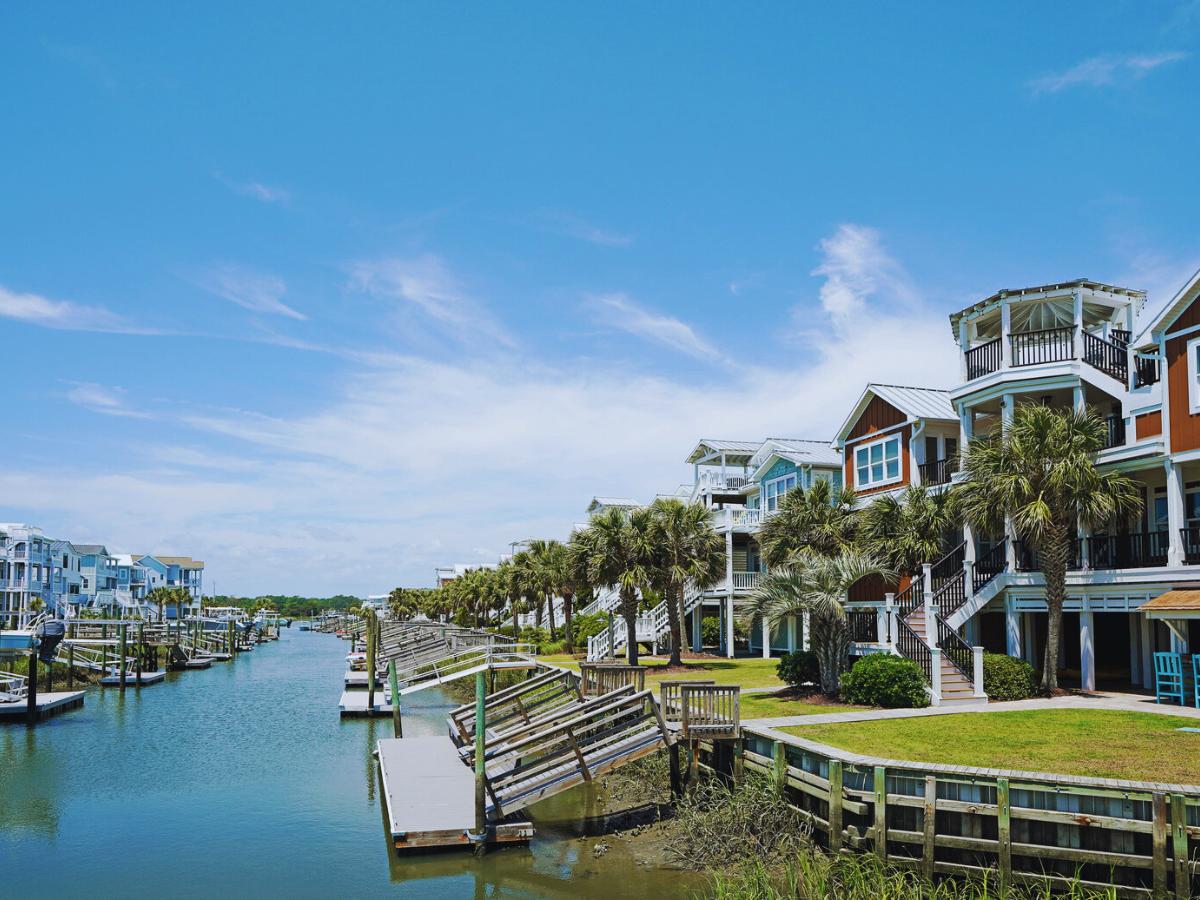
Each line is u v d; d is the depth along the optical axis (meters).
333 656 91.50
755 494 51.81
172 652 68.62
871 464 36.53
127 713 41.03
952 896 13.52
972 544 29.27
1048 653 23.86
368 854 18.27
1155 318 24.17
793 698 24.81
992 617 31.19
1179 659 21.81
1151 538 25.91
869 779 15.20
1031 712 20.86
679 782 19.88
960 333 30.83
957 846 13.89
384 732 34.78
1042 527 23.20
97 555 114.50
